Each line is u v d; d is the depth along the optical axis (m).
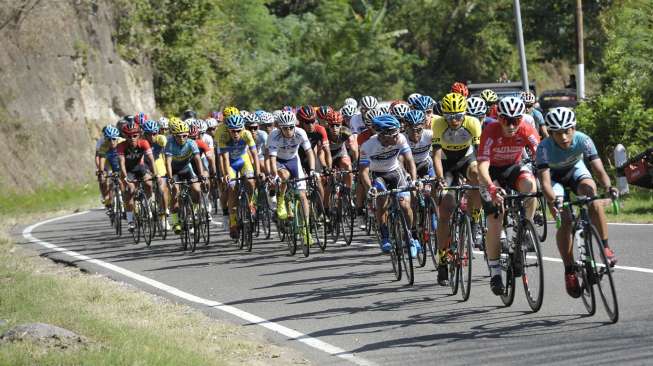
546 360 18.27
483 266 30.08
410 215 28.00
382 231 29.47
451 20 150.50
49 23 84.31
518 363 18.20
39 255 39.56
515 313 22.64
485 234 25.80
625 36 64.31
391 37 141.12
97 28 93.00
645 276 26.23
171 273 32.78
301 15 154.88
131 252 39.41
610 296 20.84
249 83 128.88
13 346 19.44
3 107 76.44
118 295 27.70
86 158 84.88
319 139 38.19
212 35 122.00
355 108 41.81
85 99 88.06
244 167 37.81
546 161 22.22
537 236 22.08
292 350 20.66
